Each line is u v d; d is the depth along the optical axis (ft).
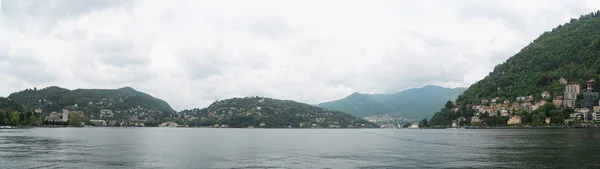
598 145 288.10
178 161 200.95
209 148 290.97
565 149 256.32
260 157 223.51
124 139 423.23
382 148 291.58
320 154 242.99
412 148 288.30
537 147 278.05
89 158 209.67
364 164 189.98
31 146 289.74
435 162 194.59
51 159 203.00
